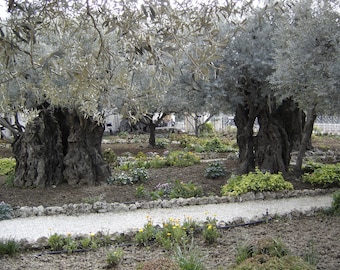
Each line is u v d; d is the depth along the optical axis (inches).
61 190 357.4
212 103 346.9
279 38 282.2
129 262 189.6
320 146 665.6
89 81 121.0
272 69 319.6
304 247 196.1
